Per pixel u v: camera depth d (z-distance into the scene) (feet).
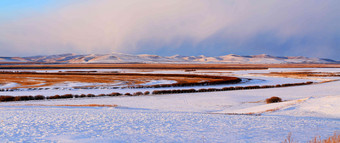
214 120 51.55
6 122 47.70
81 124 45.91
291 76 271.49
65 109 74.13
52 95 122.93
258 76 277.03
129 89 150.61
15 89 148.46
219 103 98.78
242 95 121.80
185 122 48.78
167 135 36.99
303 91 137.18
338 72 344.69
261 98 112.27
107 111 68.90
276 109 71.77
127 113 63.05
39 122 47.83
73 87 161.79
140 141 33.19
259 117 56.70
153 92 130.31
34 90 145.18
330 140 30.35
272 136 36.32
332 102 75.00
